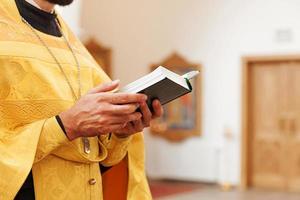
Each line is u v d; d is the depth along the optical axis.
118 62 9.95
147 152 9.78
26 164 1.12
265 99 8.91
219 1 9.09
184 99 9.42
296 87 8.66
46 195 1.22
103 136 1.35
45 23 1.32
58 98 1.23
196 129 9.34
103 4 10.05
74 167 1.26
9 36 1.22
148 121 1.22
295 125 8.71
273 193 8.36
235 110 9.03
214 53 9.17
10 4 1.26
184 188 8.76
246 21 8.88
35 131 1.14
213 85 9.20
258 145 9.00
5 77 1.18
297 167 8.73
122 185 1.53
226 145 9.11
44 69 1.24
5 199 1.10
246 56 8.88
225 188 8.80
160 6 9.60
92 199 1.32
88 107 1.11
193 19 9.32
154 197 7.75
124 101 1.10
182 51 9.42
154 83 1.12
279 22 8.62
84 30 9.79
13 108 1.18
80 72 1.34
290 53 8.54
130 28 9.85
